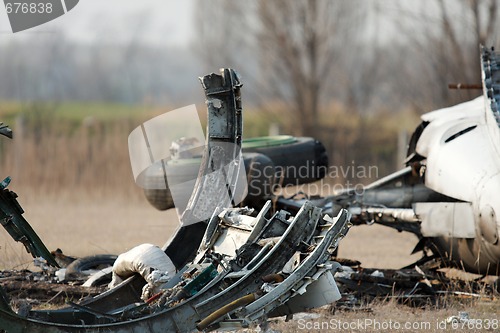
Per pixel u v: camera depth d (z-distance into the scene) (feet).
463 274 159.84
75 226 221.87
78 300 134.51
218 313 97.30
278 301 99.50
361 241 214.07
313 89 390.21
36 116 434.30
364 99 407.03
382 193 171.01
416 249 160.86
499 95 155.02
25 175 302.25
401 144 313.32
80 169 301.22
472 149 149.79
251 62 409.49
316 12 391.04
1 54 519.19
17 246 182.19
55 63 526.57
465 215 144.05
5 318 91.61
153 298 107.04
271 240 106.52
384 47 415.85
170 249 130.21
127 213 255.91
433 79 374.02
